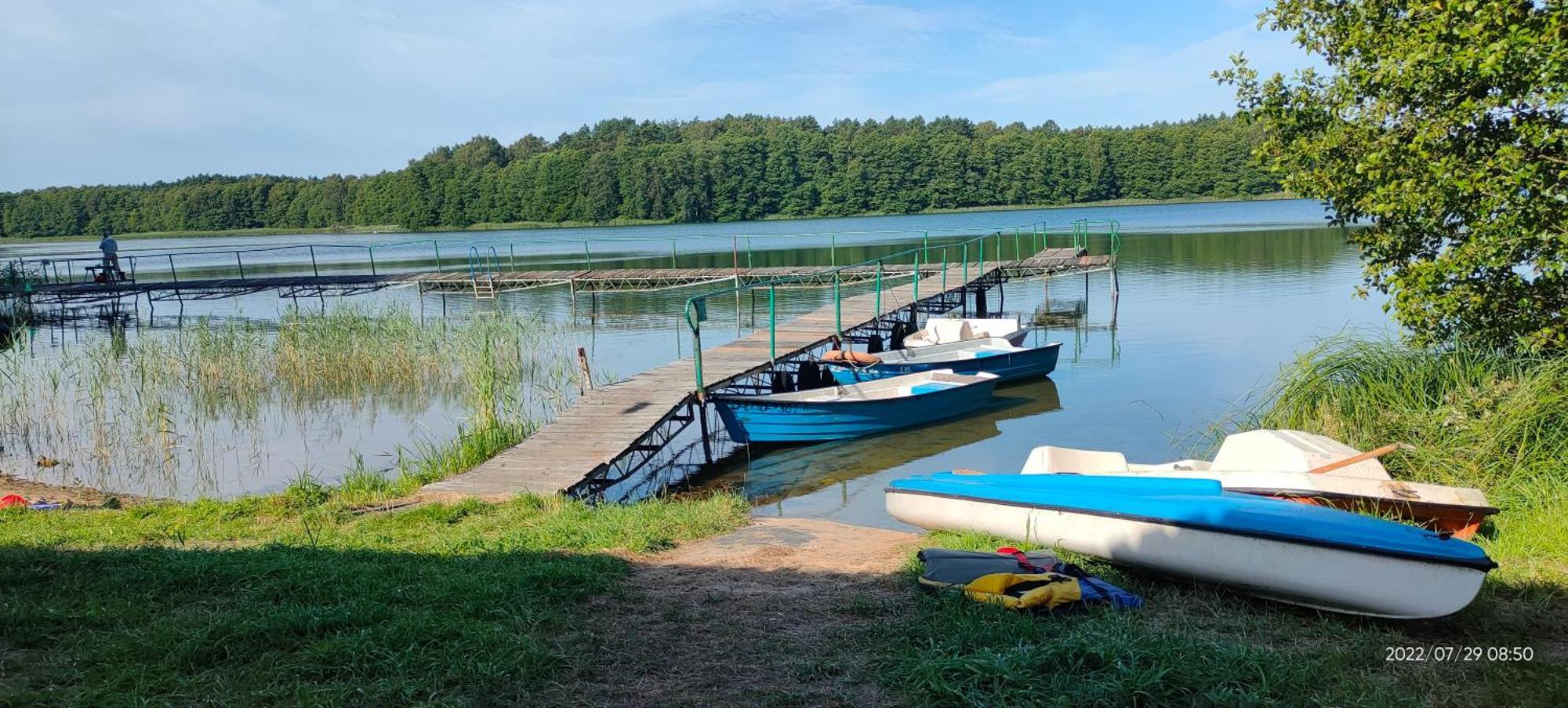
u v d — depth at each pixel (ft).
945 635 17.62
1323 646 17.63
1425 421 31.55
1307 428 34.30
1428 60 31.22
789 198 333.42
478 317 87.25
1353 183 35.91
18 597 19.61
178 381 64.90
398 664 16.21
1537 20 29.68
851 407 49.47
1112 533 22.44
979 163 333.83
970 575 20.67
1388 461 30.78
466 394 60.64
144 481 43.34
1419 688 15.79
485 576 21.15
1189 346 73.10
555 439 41.42
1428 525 25.14
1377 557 18.74
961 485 26.25
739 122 456.86
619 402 47.42
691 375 53.62
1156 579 21.99
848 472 44.37
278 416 56.39
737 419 47.80
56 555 22.67
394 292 134.00
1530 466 28.07
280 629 17.62
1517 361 32.48
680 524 28.32
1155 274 124.06
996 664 15.74
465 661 16.40
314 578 20.84
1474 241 31.73
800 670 16.55
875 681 16.14
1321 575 19.33
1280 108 38.06
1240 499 21.84
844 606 19.97
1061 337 81.46
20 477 43.47
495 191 342.23
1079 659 16.14
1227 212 273.33
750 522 29.48
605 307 113.70
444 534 27.89
